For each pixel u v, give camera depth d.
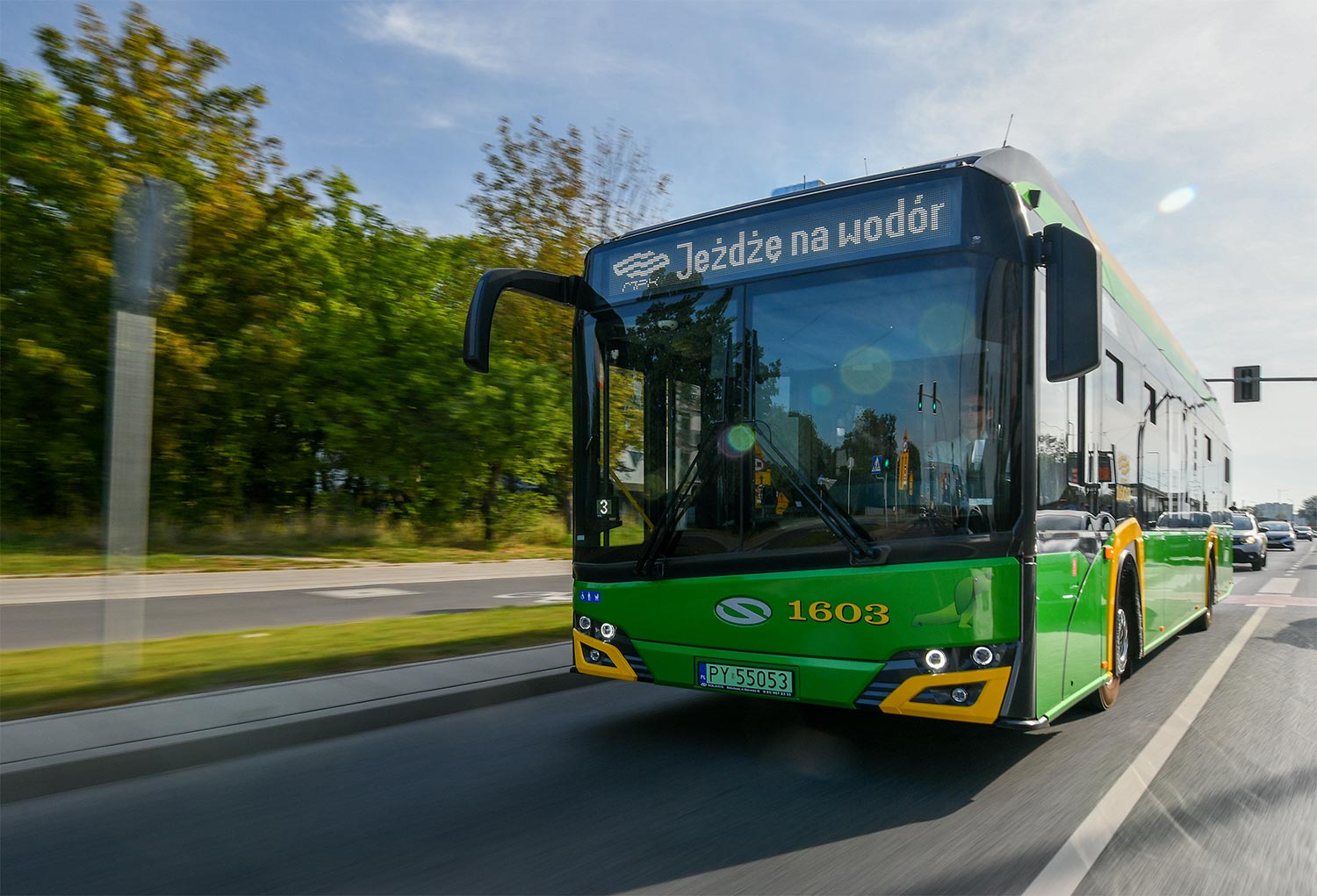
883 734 6.23
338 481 27.05
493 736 6.16
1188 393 10.95
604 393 6.12
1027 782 5.17
